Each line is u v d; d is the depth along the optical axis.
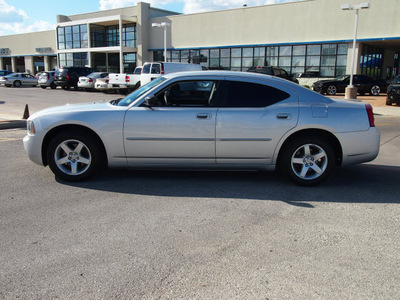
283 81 5.16
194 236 3.53
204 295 2.60
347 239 3.52
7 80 32.97
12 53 51.12
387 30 24.12
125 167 5.15
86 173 5.15
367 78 23.94
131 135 4.97
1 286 2.67
